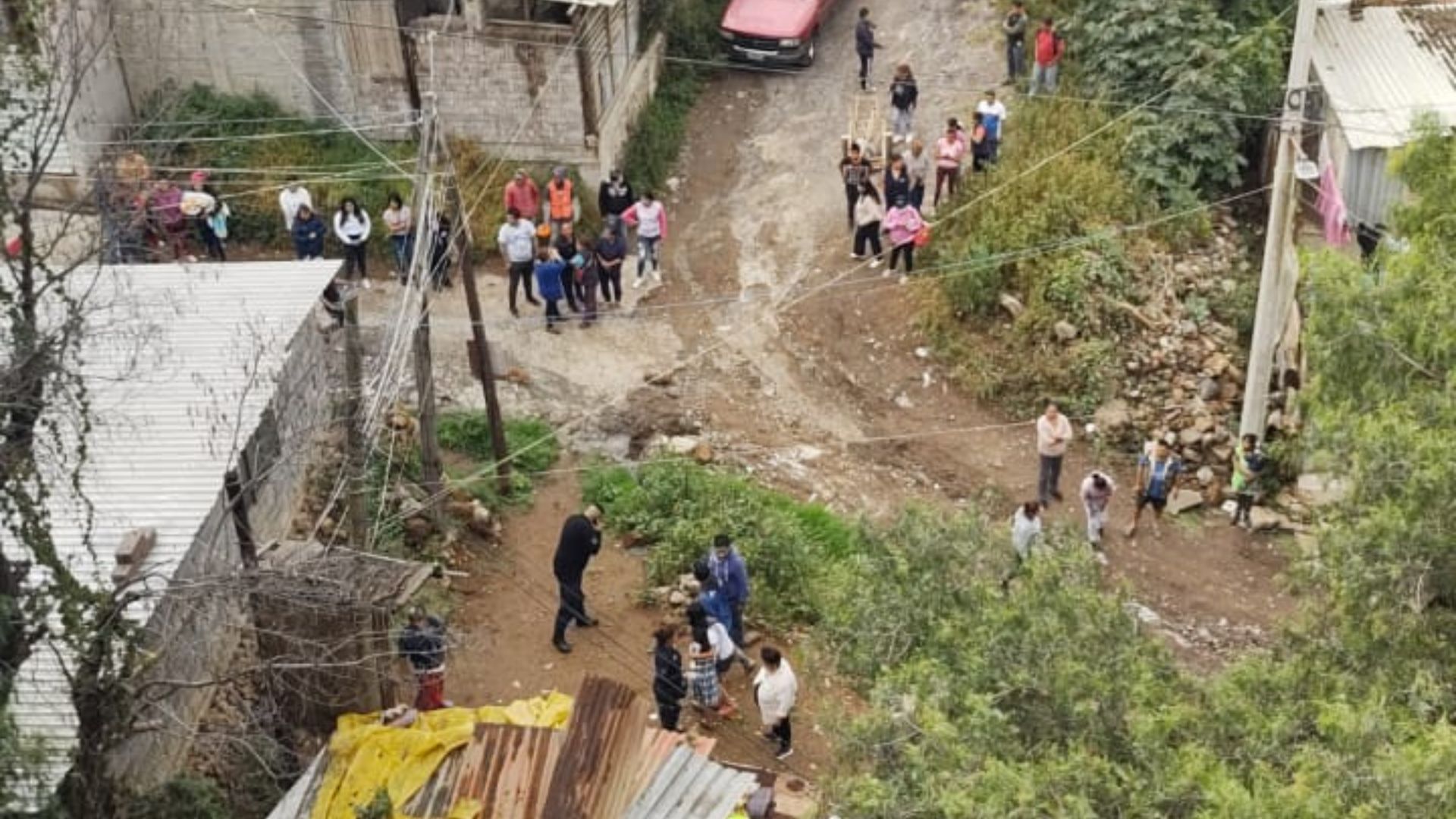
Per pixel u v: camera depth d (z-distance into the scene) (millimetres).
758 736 18078
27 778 12281
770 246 26234
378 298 24500
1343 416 12328
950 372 23953
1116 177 25453
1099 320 23672
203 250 24781
